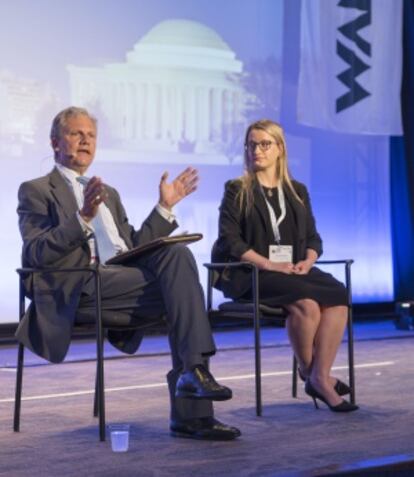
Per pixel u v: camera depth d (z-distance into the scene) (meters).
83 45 10.27
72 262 5.10
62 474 4.12
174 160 10.80
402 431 5.01
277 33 11.41
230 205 6.01
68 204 5.23
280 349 9.30
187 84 10.87
